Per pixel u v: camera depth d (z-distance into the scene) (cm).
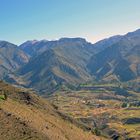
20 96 15575
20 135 8675
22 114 10631
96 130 18750
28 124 9538
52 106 17938
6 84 16300
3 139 8156
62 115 17062
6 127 8819
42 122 11412
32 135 8938
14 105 11556
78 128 15825
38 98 16988
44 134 9512
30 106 14538
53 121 13275
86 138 14350
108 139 18862
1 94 13000
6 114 9594
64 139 11150
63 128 13125
